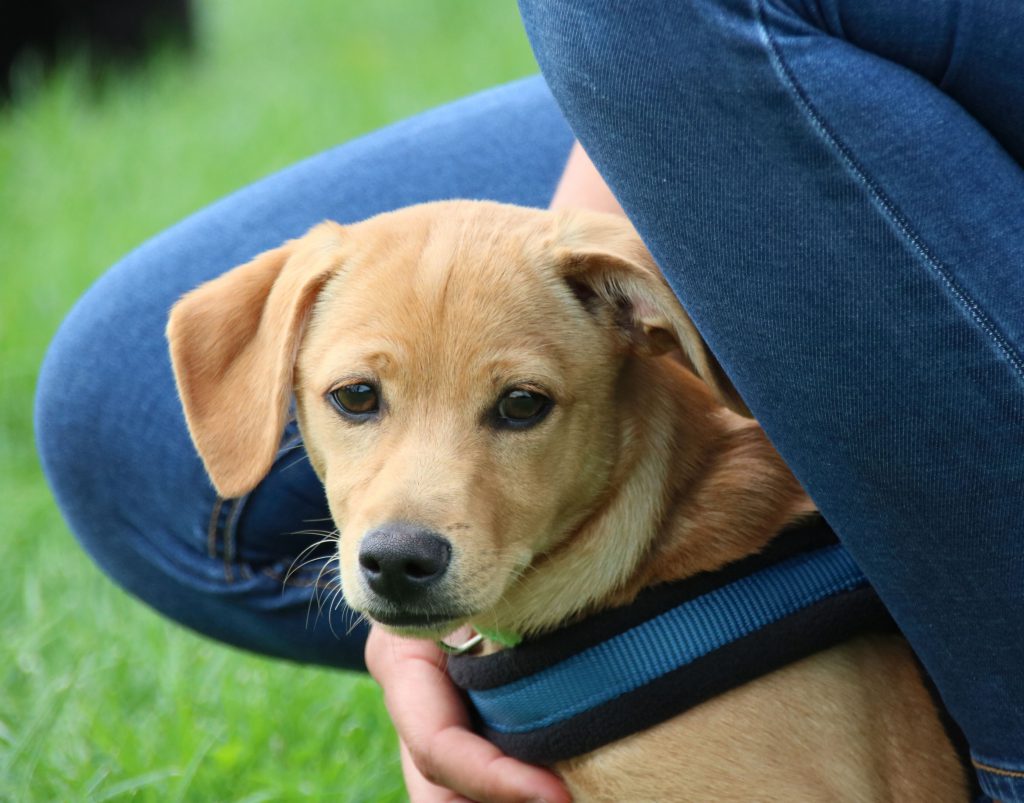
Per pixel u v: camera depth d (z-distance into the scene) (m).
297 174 4.18
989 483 2.35
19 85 11.51
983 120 2.40
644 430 3.00
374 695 4.08
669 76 2.29
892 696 2.89
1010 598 2.42
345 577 2.86
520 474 2.88
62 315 6.95
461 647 3.21
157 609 4.14
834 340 2.36
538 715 2.90
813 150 2.23
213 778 3.67
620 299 2.97
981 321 2.26
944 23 2.27
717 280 2.45
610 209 3.58
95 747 3.83
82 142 9.78
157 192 8.63
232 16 15.25
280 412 3.01
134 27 12.39
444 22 13.14
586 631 2.84
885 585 2.59
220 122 10.21
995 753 2.63
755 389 2.54
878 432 2.39
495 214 3.12
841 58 2.22
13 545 5.12
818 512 2.93
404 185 4.07
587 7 2.34
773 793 2.73
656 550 2.91
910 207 2.24
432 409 2.88
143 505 3.84
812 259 2.32
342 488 2.96
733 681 2.77
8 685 4.20
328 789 3.66
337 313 3.02
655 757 2.80
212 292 3.22
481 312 2.89
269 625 3.91
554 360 2.91
